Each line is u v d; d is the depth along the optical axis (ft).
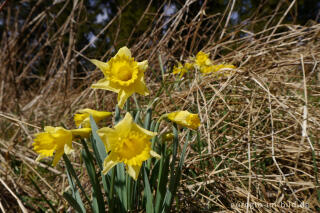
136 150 0.79
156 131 0.87
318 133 1.26
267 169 1.24
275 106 1.44
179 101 1.65
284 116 1.43
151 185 0.93
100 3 5.49
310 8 7.18
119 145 0.77
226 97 1.61
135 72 0.91
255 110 1.45
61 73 2.77
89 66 3.05
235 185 1.15
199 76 1.80
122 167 0.88
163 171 0.85
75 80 3.03
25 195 1.36
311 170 1.14
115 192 0.89
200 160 1.17
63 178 1.43
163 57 2.25
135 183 0.91
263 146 1.25
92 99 2.34
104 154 0.84
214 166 1.24
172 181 0.86
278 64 1.66
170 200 0.86
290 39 2.21
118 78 0.94
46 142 0.81
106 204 1.14
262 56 1.94
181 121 0.84
